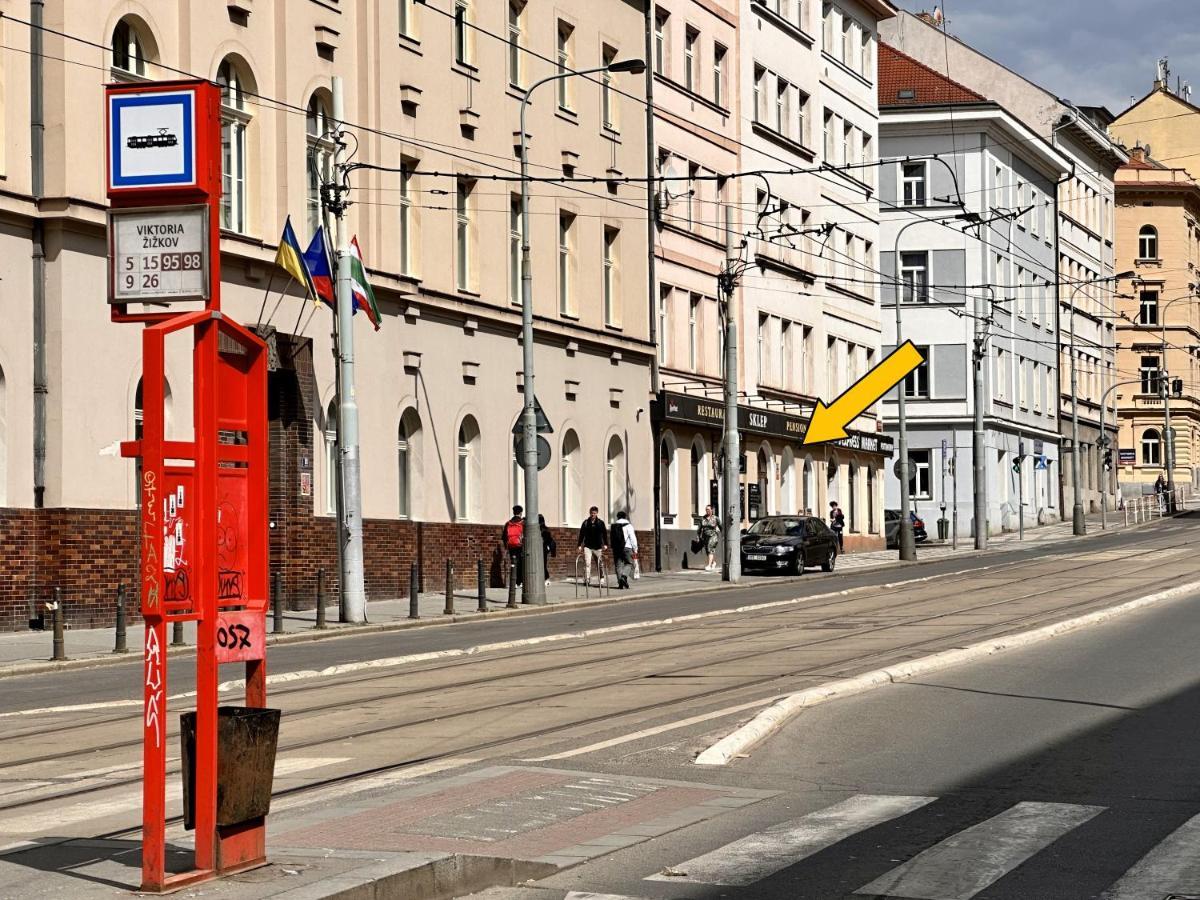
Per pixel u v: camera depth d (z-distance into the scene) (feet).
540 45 143.54
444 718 53.16
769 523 160.76
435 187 127.03
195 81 25.77
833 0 217.36
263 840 27.37
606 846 32.17
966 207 255.91
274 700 58.75
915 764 42.63
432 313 126.31
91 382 93.04
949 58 301.43
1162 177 359.05
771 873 29.66
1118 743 46.19
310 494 110.83
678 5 173.06
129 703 58.18
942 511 241.55
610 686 61.98
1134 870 29.73
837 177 217.15
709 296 179.11
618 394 157.07
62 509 90.63
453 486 129.80
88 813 36.42
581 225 150.61
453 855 28.35
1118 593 112.78
